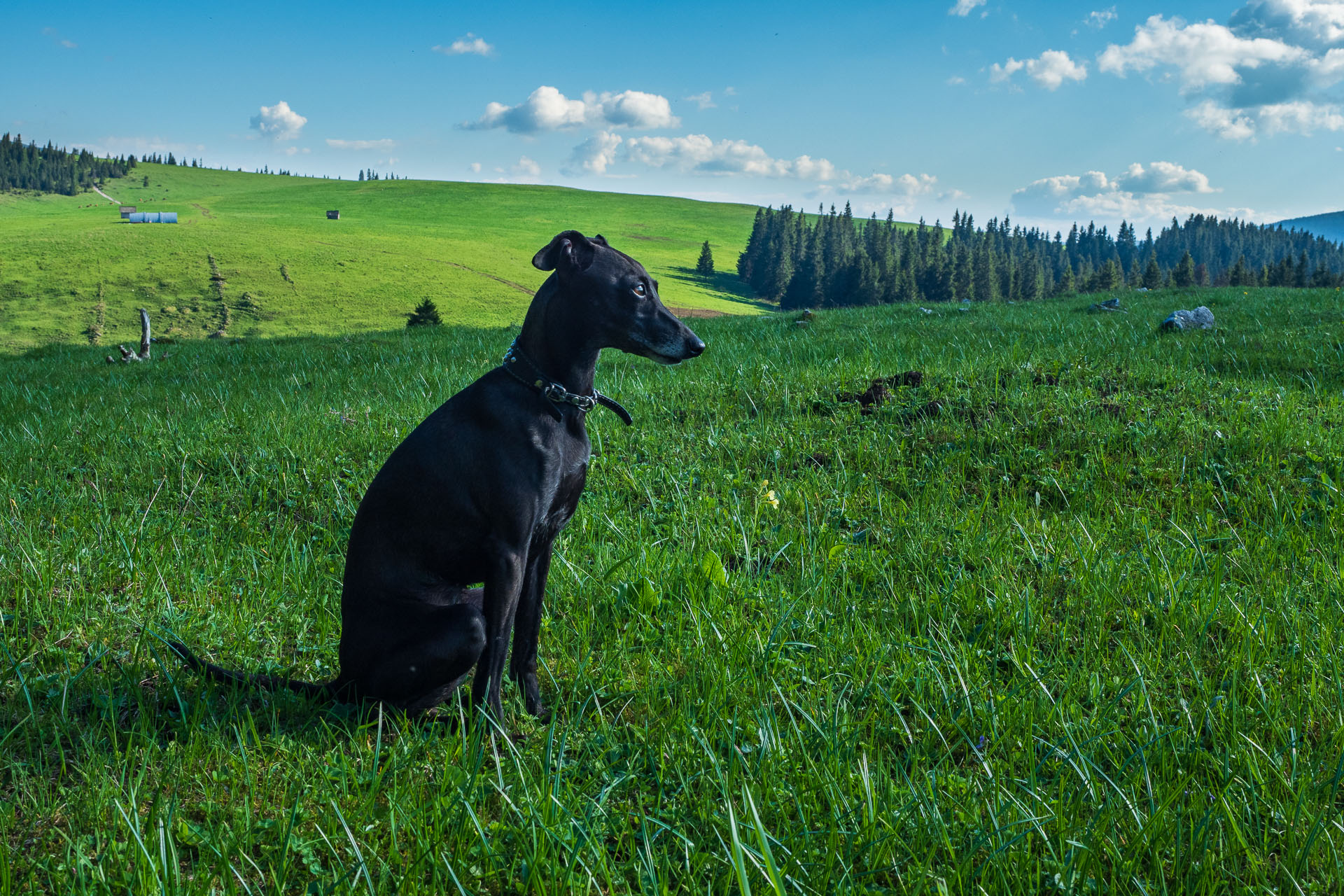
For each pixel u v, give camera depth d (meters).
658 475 6.17
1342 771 2.62
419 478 2.98
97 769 2.64
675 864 2.33
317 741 3.03
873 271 138.38
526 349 3.01
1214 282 160.50
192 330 83.75
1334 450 5.79
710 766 2.77
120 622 3.88
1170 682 3.38
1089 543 4.62
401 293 102.50
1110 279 110.81
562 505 3.14
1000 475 5.92
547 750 2.63
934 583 4.35
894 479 5.92
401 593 3.07
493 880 2.32
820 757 2.80
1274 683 3.24
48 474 6.49
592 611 4.03
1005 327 14.70
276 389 10.90
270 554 4.95
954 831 2.44
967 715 3.10
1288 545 4.55
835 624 3.91
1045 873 2.32
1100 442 6.14
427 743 2.96
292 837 2.43
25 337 78.88
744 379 9.05
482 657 3.02
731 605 4.09
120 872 2.27
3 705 3.13
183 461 6.64
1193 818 2.47
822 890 2.21
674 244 199.75
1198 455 5.95
